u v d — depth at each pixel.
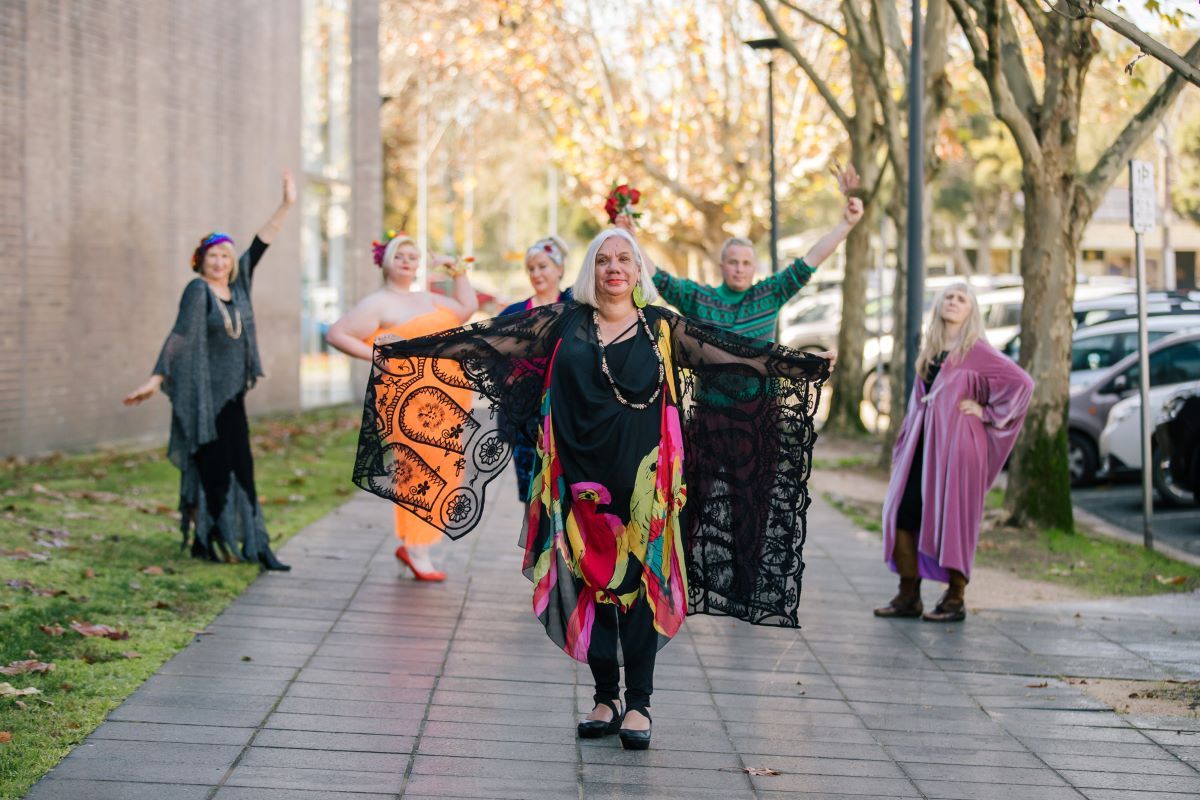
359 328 7.91
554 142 27.59
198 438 7.99
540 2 25.17
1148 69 22.97
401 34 32.59
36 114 13.02
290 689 5.78
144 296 15.32
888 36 14.40
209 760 4.80
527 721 5.56
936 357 7.95
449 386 5.58
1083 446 14.86
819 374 5.55
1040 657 7.12
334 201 23.44
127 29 14.80
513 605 7.74
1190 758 5.43
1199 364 14.97
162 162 15.72
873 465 16.22
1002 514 11.33
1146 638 7.59
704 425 5.58
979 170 30.97
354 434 17.30
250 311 8.16
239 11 18.05
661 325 5.41
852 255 19.30
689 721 5.72
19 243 12.79
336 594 7.79
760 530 5.61
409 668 6.27
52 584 7.22
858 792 4.90
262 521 8.35
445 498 5.72
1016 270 42.31
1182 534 11.94
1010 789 5.00
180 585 7.56
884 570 9.61
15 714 5.07
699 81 26.80
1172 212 29.08
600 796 4.70
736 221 27.30
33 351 13.06
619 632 5.37
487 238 70.75
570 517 5.29
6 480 11.06
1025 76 11.08
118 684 5.64
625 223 7.69
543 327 5.49
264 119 19.08
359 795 4.56
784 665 6.80
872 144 17.30
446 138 42.31
